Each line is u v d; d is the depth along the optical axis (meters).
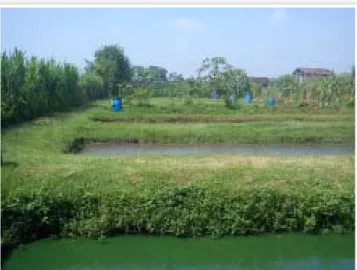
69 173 8.93
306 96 27.20
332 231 7.87
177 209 7.62
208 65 27.73
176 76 29.83
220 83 27.64
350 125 18.02
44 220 7.43
